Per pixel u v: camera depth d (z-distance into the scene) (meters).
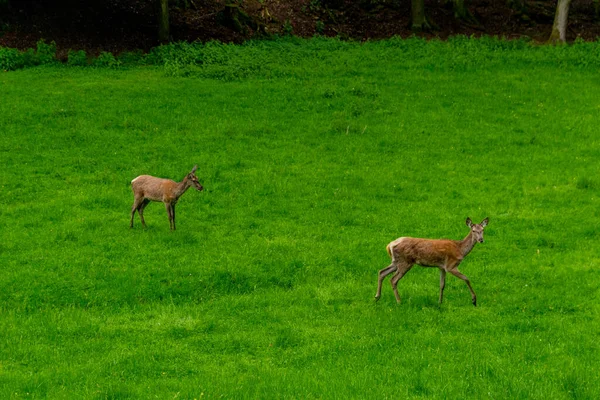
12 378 11.33
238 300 14.62
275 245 17.31
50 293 14.69
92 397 10.78
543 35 39.16
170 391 11.04
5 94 28.03
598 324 13.39
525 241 17.80
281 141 24.97
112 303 14.45
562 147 24.75
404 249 14.10
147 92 28.94
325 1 40.72
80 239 17.39
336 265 16.41
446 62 33.44
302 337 13.07
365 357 12.21
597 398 10.86
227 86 30.22
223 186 21.20
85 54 32.66
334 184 21.55
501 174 22.48
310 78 31.44
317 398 10.89
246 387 11.13
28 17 34.41
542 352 12.33
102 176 21.47
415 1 38.84
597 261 16.47
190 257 16.48
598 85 30.70
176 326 13.43
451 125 26.73
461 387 11.12
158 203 20.22
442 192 21.06
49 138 24.22
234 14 37.44
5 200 19.69
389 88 30.34
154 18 36.94
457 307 14.27
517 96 29.48
